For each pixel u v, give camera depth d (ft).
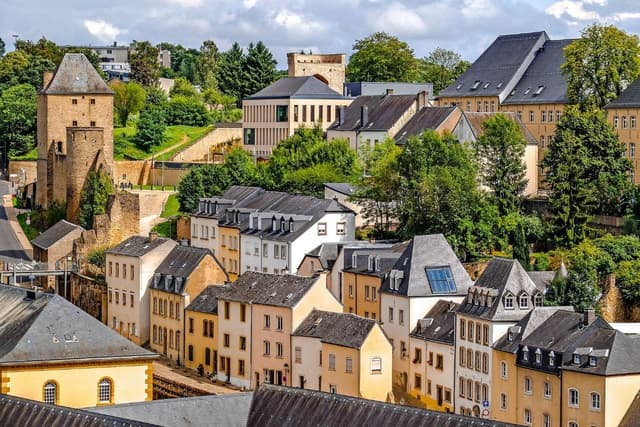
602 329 599.16
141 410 443.73
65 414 407.44
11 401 418.31
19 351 536.01
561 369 594.24
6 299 582.76
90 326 554.05
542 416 607.37
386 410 410.72
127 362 546.67
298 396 438.81
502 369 634.43
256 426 441.68
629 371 578.25
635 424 571.69
